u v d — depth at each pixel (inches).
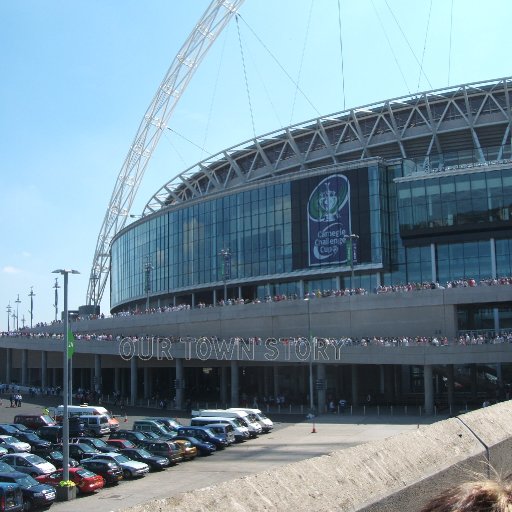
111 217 6210.6
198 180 5241.1
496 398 2605.8
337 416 2529.5
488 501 162.7
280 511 362.6
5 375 4503.0
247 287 4173.2
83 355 3870.6
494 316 3016.7
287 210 3961.6
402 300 2842.0
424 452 488.4
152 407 3093.0
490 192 3398.1
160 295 4761.3
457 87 3964.1
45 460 1523.1
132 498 1269.7
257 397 3235.7
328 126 4478.3
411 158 4008.4
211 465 1635.1
